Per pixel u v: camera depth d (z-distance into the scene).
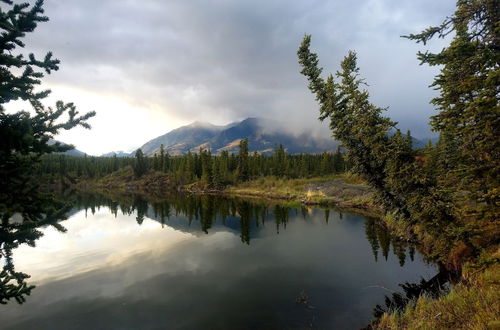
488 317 6.91
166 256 23.36
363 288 15.59
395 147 20.09
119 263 21.55
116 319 13.02
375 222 35.12
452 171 8.84
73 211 51.34
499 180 7.55
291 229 33.03
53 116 4.79
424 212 18.09
